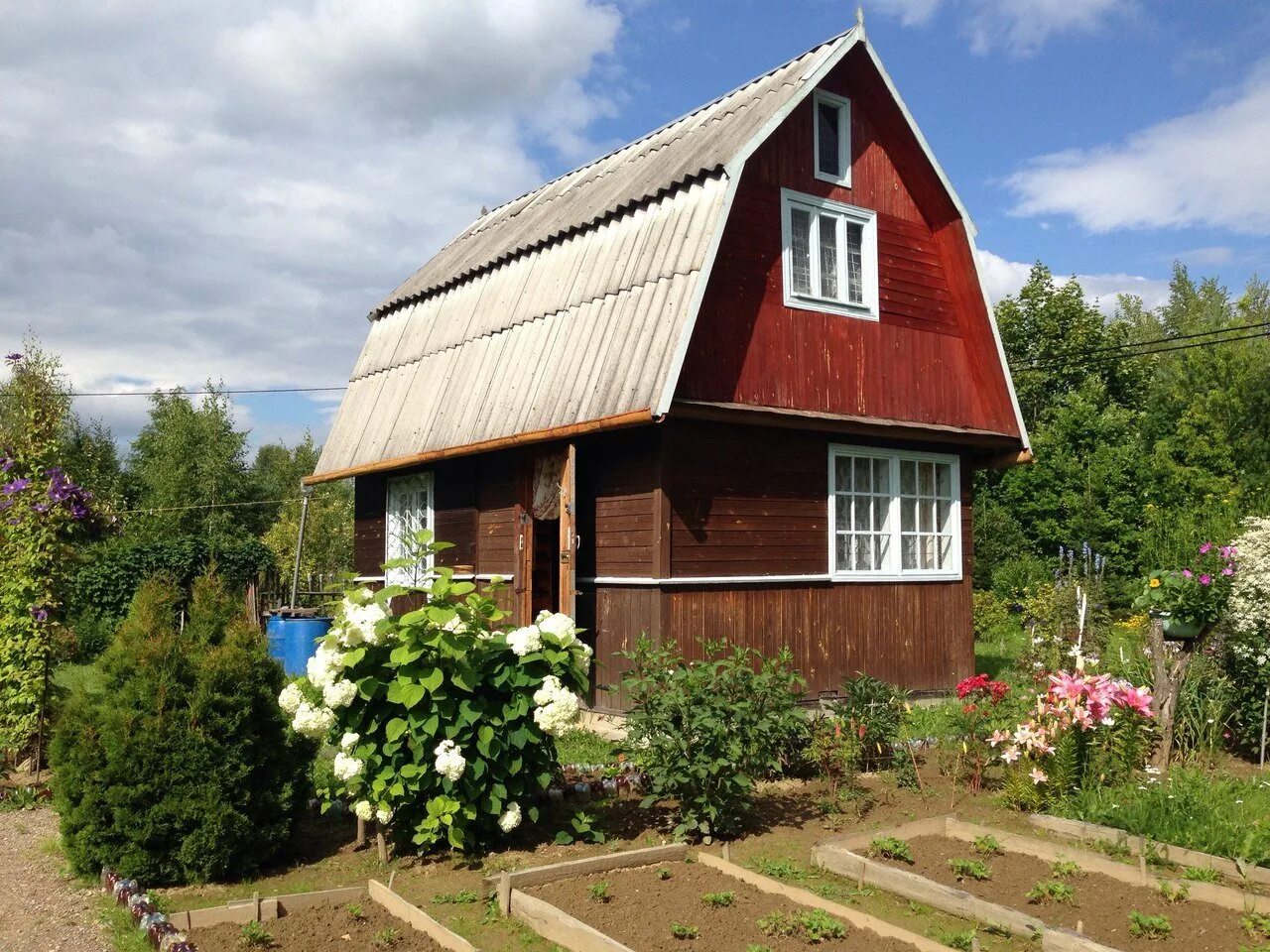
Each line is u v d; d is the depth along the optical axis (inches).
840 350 461.4
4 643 331.6
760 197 438.6
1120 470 940.0
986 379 513.3
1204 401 1151.0
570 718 231.0
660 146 502.0
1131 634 596.1
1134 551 898.7
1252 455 1095.0
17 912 213.2
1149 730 313.0
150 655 234.2
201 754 228.8
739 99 484.1
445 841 248.8
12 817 293.0
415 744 230.4
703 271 383.2
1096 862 227.0
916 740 352.5
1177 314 2112.5
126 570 844.0
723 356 414.3
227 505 1476.4
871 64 464.8
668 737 251.8
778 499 438.3
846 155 474.6
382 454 557.9
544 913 194.1
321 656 230.1
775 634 430.6
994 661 612.7
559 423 412.8
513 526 480.1
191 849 224.7
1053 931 181.5
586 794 291.9
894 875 212.8
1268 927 191.2
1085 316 1330.0
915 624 489.1
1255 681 346.3
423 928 196.5
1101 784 276.8
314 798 289.9
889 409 478.0
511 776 241.8
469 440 472.7
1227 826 244.5
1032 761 281.6
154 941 188.7
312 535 1186.0
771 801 287.4
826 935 187.0
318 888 227.5
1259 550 349.1
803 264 455.5
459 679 227.0
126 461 1691.7
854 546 469.7
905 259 497.4
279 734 246.2
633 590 406.9
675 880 221.5
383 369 611.8
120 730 227.6
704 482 412.8
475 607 238.5
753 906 204.4
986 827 251.1
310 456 1674.5
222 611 251.6
